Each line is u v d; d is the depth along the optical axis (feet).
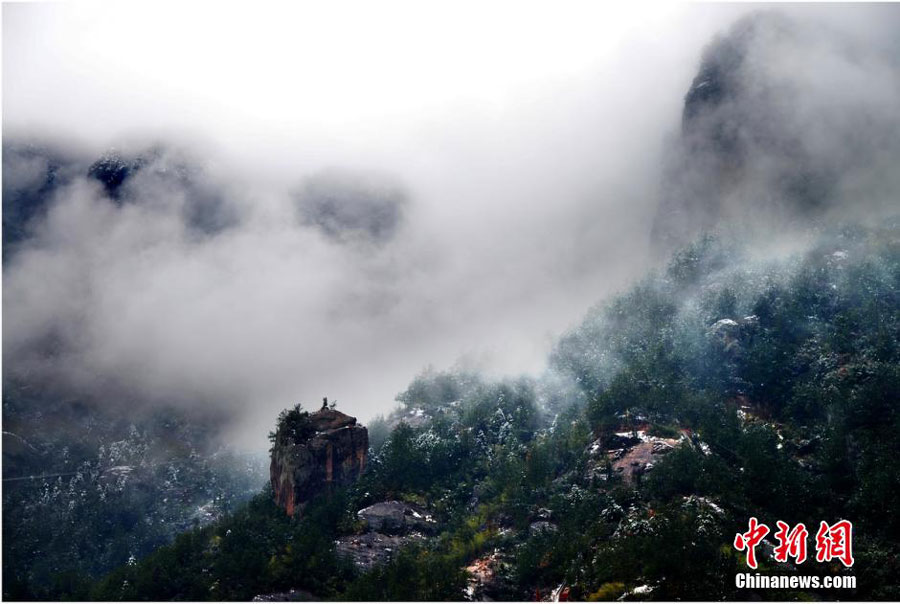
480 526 429.79
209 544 423.64
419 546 414.82
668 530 338.34
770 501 381.60
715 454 424.87
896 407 427.33
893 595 317.22
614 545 354.95
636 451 449.06
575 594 342.85
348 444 489.26
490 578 372.17
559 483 445.37
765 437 431.84
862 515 369.30
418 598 346.54
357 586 351.05
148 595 381.40
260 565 377.71
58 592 463.01
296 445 475.72
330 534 420.77
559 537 383.86
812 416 465.47
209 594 367.04
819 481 395.55
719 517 363.35
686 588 319.68
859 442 414.21
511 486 451.12
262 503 476.13
